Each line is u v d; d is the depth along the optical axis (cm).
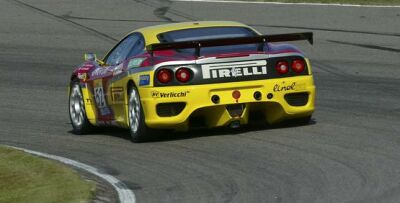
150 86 3322
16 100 5134
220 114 3344
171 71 3316
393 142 3134
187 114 3316
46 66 6094
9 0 8512
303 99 3447
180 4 8062
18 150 3431
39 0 8512
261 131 3494
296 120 3566
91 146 3600
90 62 4106
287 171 2783
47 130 4175
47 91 5372
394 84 4766
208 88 3306
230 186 2652
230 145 3275
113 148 3481
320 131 3431
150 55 3388
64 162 3244
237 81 3331
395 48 5922
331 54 5856
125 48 3734
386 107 4022
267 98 3353
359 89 4659
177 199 2545
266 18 7231
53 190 2723
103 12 7788
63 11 7888
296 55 3419
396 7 7450
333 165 2817
